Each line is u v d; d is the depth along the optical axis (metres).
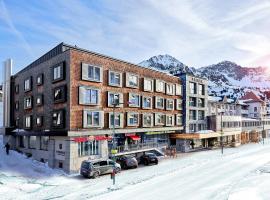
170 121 54.03
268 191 23.56
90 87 37.44
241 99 119.81
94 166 31.66
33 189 26.41
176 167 37.56
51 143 37.69
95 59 38.75
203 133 57.97
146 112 47.75
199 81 62.69
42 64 42.75
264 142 81.56
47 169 35.81
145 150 45.88
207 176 31.45
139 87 46.53
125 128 42.81
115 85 41.34
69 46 38.81
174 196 23.09
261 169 35.44
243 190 24.30
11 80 54.25
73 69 35.78
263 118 98.94
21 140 48.09
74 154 34.72
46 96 41.03
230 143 68.69
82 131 35.81
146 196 23.17
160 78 51.97
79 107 36.06
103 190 25.50
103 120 38.88
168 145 56.03
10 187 26.62
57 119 37.06
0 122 63.12
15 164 36.44
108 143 40.91
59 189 26.38
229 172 33.88
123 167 36.88
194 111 61.31
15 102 53.31
